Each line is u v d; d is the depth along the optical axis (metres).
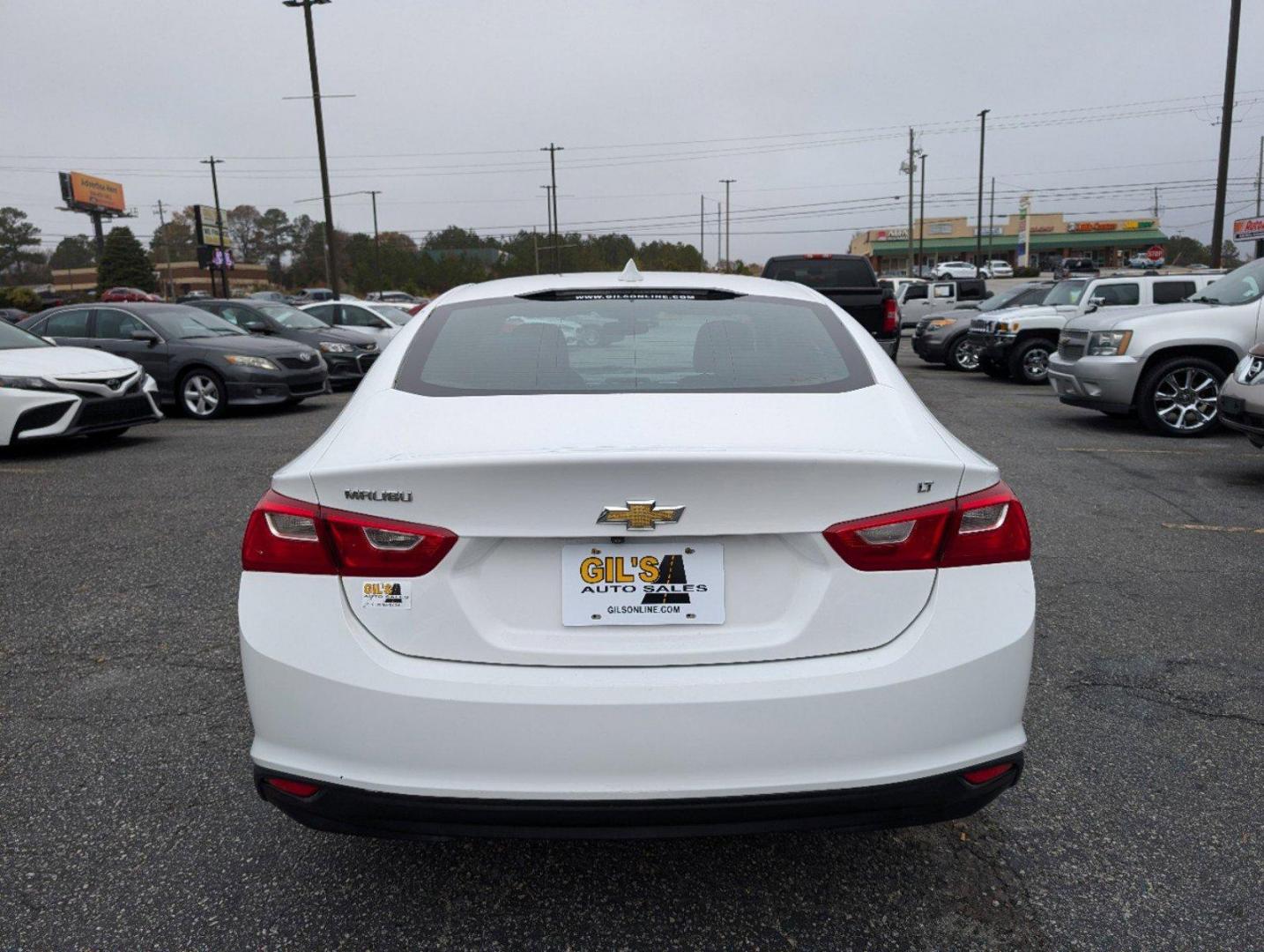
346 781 1.95
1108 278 14.43
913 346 19.06
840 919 2.25
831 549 1.96
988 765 2.02
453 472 1.91
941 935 2.19
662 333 2.72
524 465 1.89
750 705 1.90
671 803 1.92
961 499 2.02
